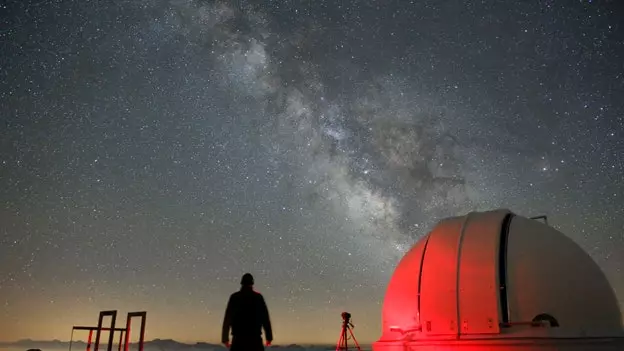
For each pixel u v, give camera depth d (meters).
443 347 10.18
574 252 10.79
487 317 10.01
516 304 9.95
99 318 15.76
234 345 6.84
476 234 11.16
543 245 10.66
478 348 9.82
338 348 13.20
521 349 9.52
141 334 14.66
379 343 11.41
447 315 10.43
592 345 9.53
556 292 9.96
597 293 10.23
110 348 14.95
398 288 11.62
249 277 7.35
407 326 11.05
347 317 13.44
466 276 10.52
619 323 10.26
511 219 11.54
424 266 11.28
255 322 6.98
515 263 10.38
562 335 9.50
